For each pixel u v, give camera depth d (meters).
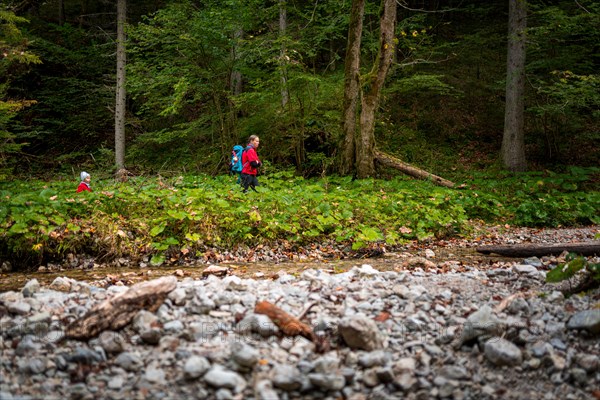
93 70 21.02
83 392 3.00
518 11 15.95
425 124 19.81
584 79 14.28
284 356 3.33
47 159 18.95
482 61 23.66
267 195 8.99
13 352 3.47
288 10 15.20
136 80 15.15
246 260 7.52
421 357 3.36
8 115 11.20
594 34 17.52
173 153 18.14
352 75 13.60
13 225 6.78
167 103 15.98
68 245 7.02
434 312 4.08
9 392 3.02
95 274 6.39
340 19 15.72
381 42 12.99
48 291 4.68
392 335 3.68
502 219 11.06
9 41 9.90
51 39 23.03
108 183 11.83
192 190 8.32
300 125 15.48
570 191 14.12
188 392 2.99
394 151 17.77
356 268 5.73
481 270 6.03
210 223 8.00
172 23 14.17
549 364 3.22
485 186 12.59
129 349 3.43
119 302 3.74
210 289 4.52
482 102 20.97
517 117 16.05
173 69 14.70
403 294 4.45
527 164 17.48
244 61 14.83
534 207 10.71
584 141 18.75
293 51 13.86
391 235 8.28
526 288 4.71
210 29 13.91
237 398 2.91
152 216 8.06
